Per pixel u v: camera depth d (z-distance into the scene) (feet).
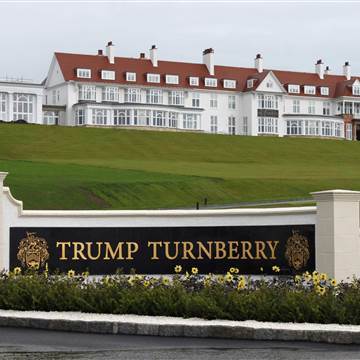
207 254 76.74
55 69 458.50
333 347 49.37
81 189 177.78
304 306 54.60
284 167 262.67
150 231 76.79
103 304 57.52
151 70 468.75
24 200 163.53
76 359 45.42
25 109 422.00
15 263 75.00
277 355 46.88
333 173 240.53
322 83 520.42
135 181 193.26
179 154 298.56
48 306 58.39
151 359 45.55
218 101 479.82
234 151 314.96
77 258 75.87
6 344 49.73
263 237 76.18
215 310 54.90
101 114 435.53
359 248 71.36
